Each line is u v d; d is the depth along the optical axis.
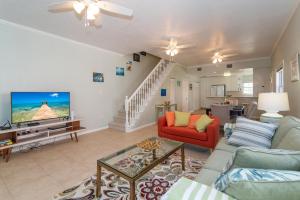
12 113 3.03
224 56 6.17
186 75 9.10
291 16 2.93
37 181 2.21
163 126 3.69
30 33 3.49
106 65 5.24
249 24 3.27
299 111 2.68
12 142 2.91
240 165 1.00
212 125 3.07
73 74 4.34
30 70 3.52
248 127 2.19
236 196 0.77
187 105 9.32
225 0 2.41
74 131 3.82
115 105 5.61
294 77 2.87
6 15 2.92
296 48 2.73
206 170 1.62
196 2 2.45
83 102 4.61
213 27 3.39
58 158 2.96
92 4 2.08
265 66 6.42
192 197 0.80
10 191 2.00
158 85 6.54
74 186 2.10
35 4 2.55
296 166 0.91
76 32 3.70
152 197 1.89
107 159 2.04
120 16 2.88
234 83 9.66
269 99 2.54
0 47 3.11
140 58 6.68
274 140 1.94
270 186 0.73
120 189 2.04
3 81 3.16
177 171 2.49
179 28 3.43
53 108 3.65
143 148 2.31
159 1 2.42
